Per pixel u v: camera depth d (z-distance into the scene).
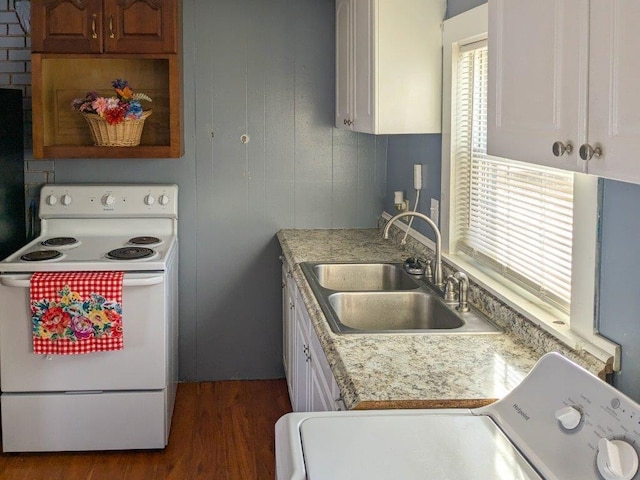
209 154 4.40
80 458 3.64
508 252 2.82
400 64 3.24
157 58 3.98
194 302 4.52
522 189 2.70
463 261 3.24
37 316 3.44
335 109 4.34
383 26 3.21
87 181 4.34
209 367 4.58
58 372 3.57
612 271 1.92
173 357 4.10
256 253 4.52
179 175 4.39
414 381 2.04
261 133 4.43
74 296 3.44
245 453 3.70
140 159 4.36
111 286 3.45
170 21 3.91
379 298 3.06
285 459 1.56
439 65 3.27
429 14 3.24
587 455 1.45
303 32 4.39
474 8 2.87
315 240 4.21
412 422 1.72
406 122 3.29
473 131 3.20
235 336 4.57
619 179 1.32
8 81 4.25
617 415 1.44
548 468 1.50
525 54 1.69
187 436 3.86
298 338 3.51
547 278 2.44
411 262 3.43
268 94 4.41
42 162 4.30
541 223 2.53
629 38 1.28
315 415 1.76
